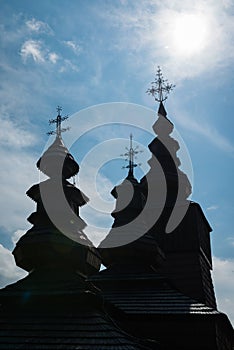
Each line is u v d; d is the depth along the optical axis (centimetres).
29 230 2408
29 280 2236
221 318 2534
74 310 2012
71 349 1723
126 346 1742
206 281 3331
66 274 2234
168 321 2491
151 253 2942
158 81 4072
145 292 2739
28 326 1942
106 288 2808
